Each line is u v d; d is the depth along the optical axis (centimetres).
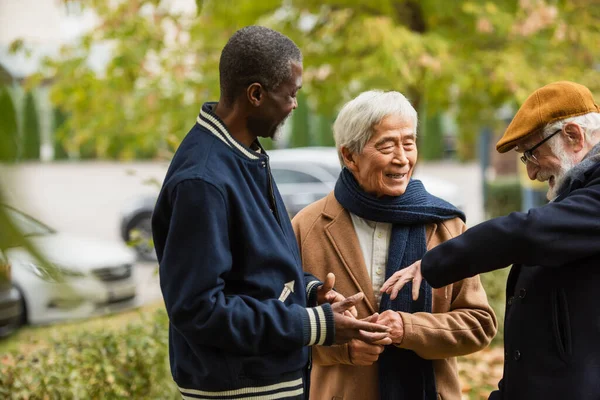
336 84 818
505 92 816
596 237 196
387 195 244
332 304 211
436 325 230
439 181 1277
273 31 198
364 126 237
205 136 196
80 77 652
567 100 214
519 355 212
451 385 247
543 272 211
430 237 245
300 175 1177
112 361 391
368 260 249
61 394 358
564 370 199
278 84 195
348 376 245
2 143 69
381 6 774
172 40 677
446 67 732
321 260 250
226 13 712
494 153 1706
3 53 82
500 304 598
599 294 200
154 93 661
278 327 187
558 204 200
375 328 201
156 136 655
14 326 471
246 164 197
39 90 675
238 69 194
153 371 392
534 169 224
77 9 170
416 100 817
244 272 194
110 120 676
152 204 1223
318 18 844
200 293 181
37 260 66
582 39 792
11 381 360
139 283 998
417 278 223
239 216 190
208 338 183
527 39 794
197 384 194
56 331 461
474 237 207
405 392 239
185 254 183
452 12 754
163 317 434
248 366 191
